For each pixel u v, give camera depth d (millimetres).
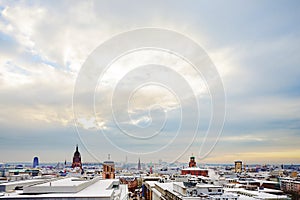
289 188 176875
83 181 118000
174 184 124062
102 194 83062
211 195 94875
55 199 76688
